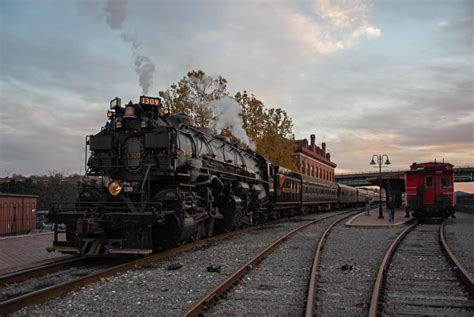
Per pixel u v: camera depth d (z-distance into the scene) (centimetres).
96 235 1038
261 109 3238
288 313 606
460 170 7088
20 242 1467
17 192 4331
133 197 1133
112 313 609
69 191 4428
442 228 1980
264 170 2281
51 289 683
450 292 733
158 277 847
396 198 5156
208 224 1458
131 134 1148
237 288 756
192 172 1239
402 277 860
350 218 2833
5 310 593
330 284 796
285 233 1747
